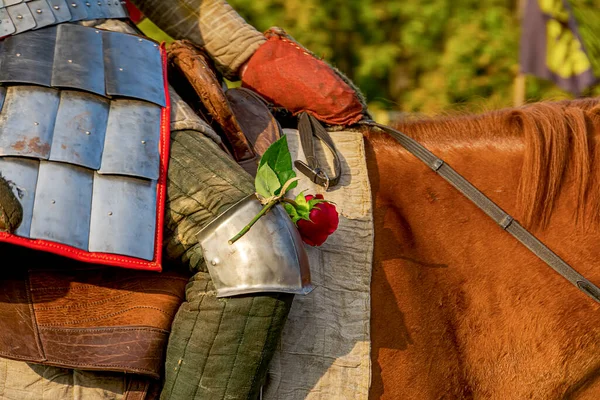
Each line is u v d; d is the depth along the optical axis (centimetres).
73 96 380
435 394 407
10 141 362
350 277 405
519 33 1276
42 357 373
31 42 392
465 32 1266
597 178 417
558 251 418
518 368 412
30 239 352
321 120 446
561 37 1042
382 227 420
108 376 386
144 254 365
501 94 1253
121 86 388
